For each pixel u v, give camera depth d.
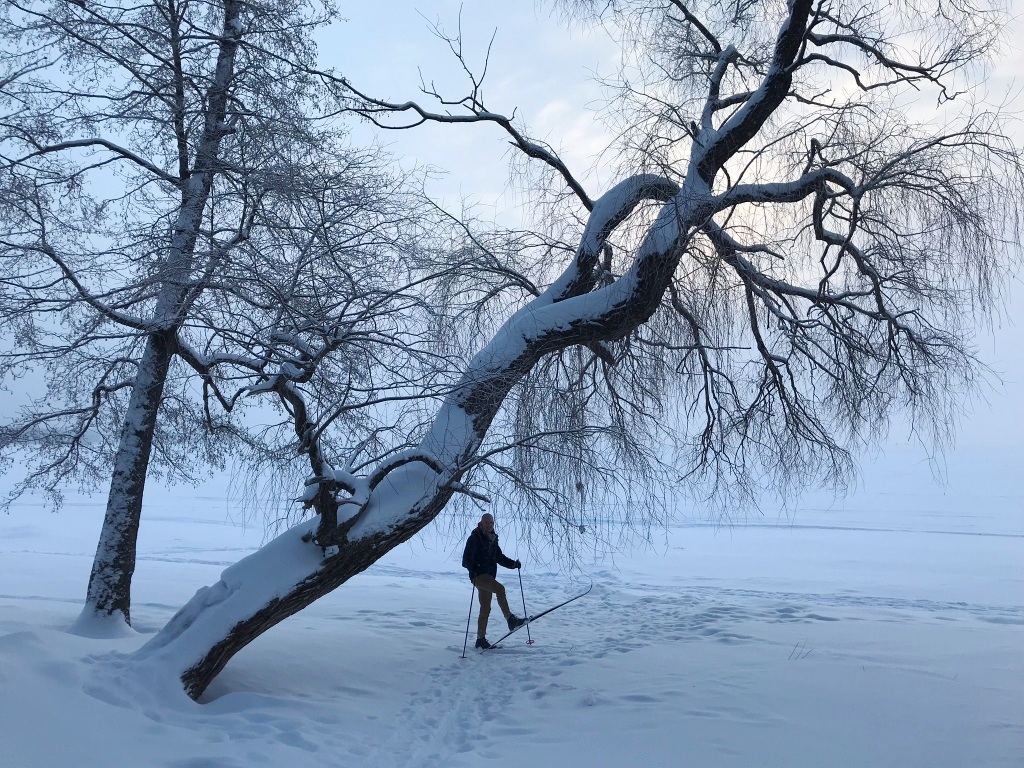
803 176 7.98
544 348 7.46
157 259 7.68
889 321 8.68
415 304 7.12
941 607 14.06
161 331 8.96
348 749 5.17
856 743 5.22
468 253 8.97
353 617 11.82
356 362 7.24
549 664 8.43
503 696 6.96
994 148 8.08
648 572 19.84
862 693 6.55
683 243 7.32
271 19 8.60
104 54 8.45
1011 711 5.95
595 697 6.57
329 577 6.70
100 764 4.32
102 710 5.02
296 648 8.63
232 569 6.69
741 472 9.61
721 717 5.89
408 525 6.93
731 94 9.48
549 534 7.29
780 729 5.55
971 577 19.16
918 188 8.05
